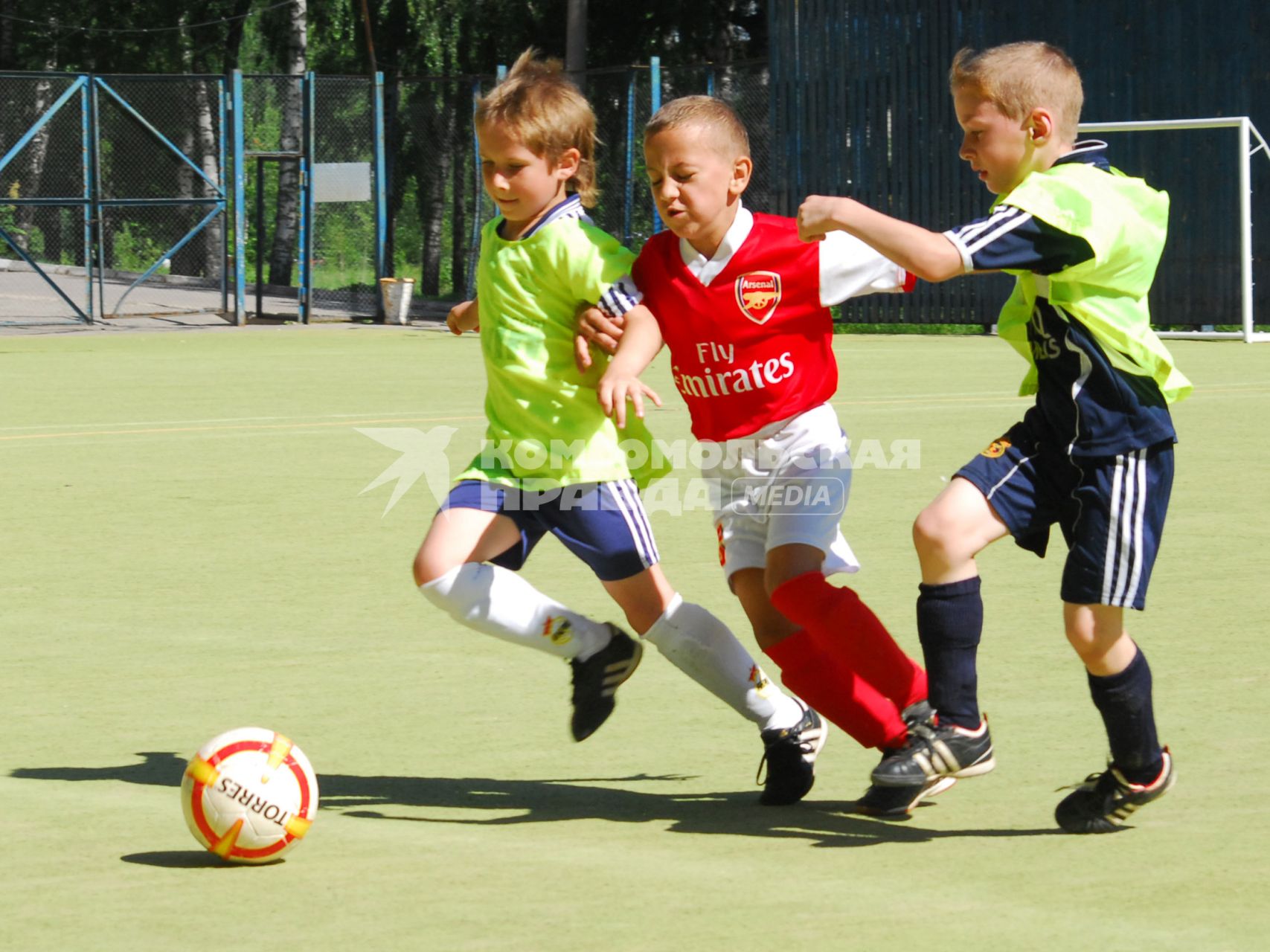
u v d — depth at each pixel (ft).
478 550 38.32
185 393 142.82
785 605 37.42
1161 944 28.19
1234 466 94.02
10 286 295.28
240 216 238.48
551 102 38.19
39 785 38.99
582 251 37.86
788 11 230.27
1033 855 33.35
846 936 28.68
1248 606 57.77
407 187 278.46
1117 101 206.39
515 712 45.88
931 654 34.53
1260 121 197.88
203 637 54.95
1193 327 206.39
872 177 224.94
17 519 78.95
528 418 38.73
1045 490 34.40
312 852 33.96
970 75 34.99
